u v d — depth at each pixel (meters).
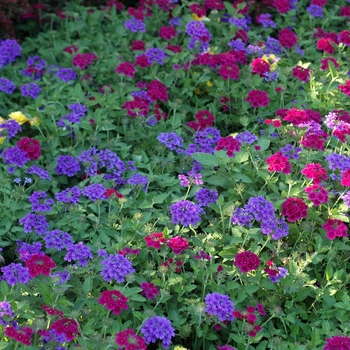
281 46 2.77
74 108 2.44
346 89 2.44
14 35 2.88
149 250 2.04
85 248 1.98
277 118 2.37
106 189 2.17
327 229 2.06
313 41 2.89
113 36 2.87
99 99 2.46
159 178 2.26
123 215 2.18
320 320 1.96
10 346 1.81
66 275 1.98
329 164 2.16
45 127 2.44
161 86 2.54
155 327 1.83
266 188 2.23
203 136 2.38
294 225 2.11
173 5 2.93
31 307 1.89
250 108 2.58
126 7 3.19
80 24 2.91
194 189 2.20
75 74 2.66
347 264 2.13
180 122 2.45
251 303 1.97
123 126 2.45
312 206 2.15
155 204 2.23
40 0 3.01
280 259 2.04
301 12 3.08
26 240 2.13
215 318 1.90
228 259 2.04
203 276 1.97
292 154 2.25
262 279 1.99
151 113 2.51
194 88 2.61
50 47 2.91
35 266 1.90
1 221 2.14
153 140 2.43
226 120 2.57
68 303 1.87
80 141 2.37
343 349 1.79
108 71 2.69
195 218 2.06
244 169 2.22
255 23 3.08
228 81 2.57
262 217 2.04
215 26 2.89
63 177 2.34
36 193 2.16
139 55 2.70
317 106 2.46
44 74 2.72
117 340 1.73
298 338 1.96
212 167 2.22
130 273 1.92
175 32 2.80
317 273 2.06
